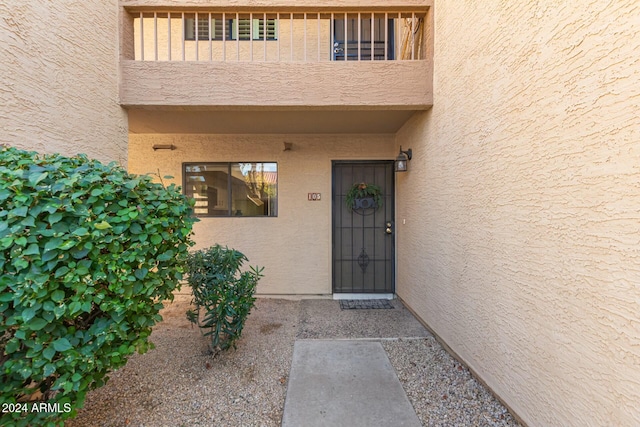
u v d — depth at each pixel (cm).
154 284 175
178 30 448
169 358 287
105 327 160
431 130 331
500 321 209
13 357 141
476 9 234
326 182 490
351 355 295
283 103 321
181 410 215
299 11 325
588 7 137
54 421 152
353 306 450
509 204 197
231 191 491
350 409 216
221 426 200
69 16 238
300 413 212
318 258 493
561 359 154
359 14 334
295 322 385
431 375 256
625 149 122
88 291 150
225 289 281
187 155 482
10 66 189
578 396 144
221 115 371
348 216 497
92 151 268
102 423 202
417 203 381
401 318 398
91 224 153
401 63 325
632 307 119
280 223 490
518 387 190
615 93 126
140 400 226
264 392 236
